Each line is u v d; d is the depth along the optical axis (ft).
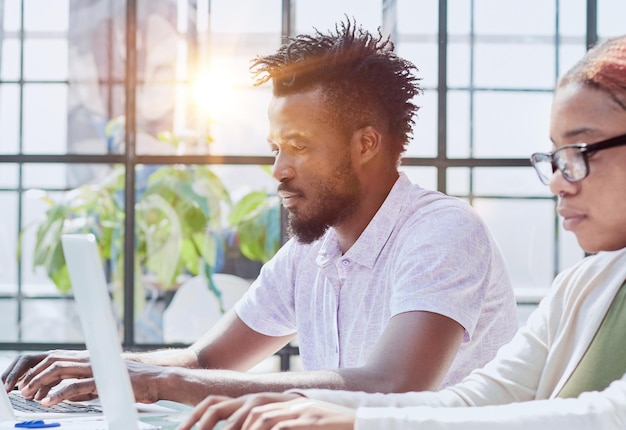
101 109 14.08
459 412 3.37
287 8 13.82
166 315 14.02
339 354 6.05
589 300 4.28
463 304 5.31
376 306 5.85
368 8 13.74
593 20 13.82
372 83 5.87
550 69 13.87
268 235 13.97
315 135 5.81
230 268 13.99
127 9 14.02
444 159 13.80
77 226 14.08
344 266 5.96
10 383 5.82
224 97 13.98
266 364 13.66
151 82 14.01
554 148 3.95
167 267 14.01
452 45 13.80
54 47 14.08
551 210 13.83
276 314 6.64
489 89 13.82
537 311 4.71
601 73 3.75
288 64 5.89
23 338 14.16
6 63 14.06
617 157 3.73
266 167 13.97
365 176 5.90
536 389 4.51
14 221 14.12
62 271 14.08
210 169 14.01
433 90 13.79
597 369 4.09
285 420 3.41
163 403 5.52
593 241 3.83
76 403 5.42
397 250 5.76
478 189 13.87
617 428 3.35
